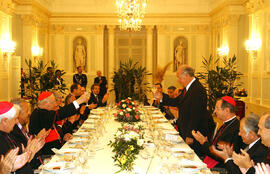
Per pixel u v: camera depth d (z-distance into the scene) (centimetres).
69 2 1355
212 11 1277
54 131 426
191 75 412
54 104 422
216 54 1285
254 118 280
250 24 929
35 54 1153
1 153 250
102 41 1381
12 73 916
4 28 865
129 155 257
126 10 866
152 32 1393
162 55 1384
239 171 271
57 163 276
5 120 254
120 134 282
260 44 868
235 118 353
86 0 1357
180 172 232
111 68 1405
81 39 1383
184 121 411
